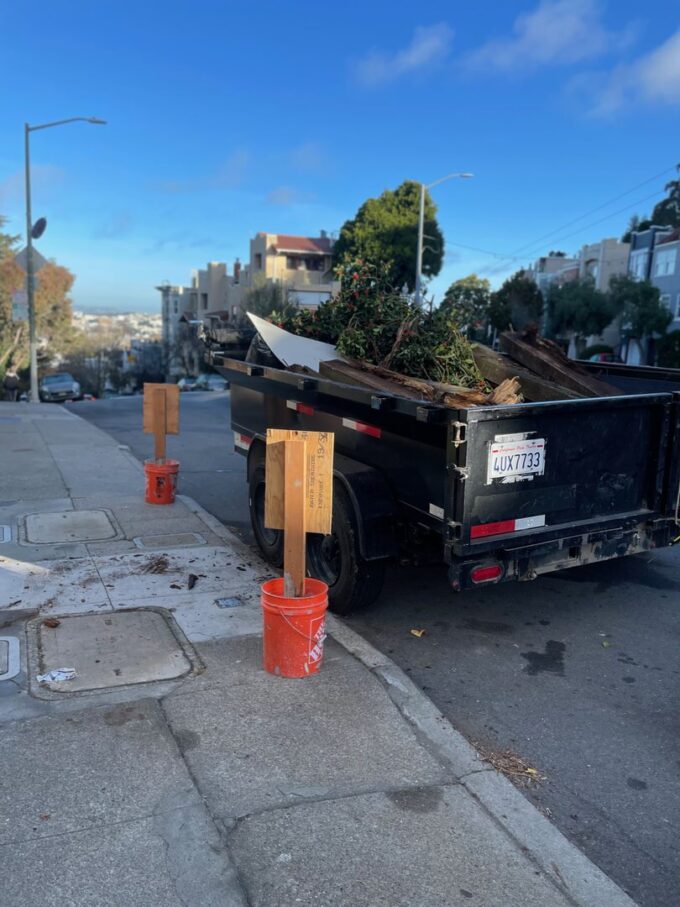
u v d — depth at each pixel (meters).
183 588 5.64
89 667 4.29
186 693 4.04
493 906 2.66
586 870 2.88
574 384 5.89
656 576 6.52
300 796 3.20
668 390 6.71
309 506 4.21
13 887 2.62
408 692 4.16
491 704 4.27
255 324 6.50
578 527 4.79
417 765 3.49
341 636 4.91
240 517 8.34
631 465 5.09
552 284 45.84
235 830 2.96
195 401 23.47
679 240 41.31
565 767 3.66
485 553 4.47
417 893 2.69
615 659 4.90
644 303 39.62
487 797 3.29
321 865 2.80
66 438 13.22
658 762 3.73
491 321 45.00
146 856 2.80
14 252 45.62
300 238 62.88
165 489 8.14
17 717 3.72
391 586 6.16
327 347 6.49
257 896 2.64
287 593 4.27
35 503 8.14
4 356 46.03
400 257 49.12
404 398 4.50
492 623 5.46
